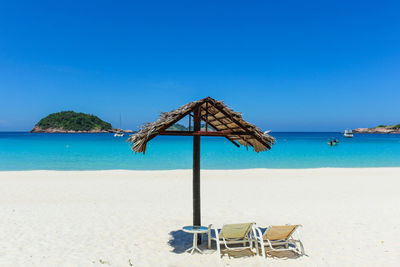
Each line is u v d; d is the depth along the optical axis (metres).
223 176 17.19
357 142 70.44
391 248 6.61
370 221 8.69
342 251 6.45
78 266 5.52
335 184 14.94
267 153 36.62
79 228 7.80
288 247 6.61
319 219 8.94
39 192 12.49
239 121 5.99
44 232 7.43
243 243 6.64
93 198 11.53
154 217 8.98
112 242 6.83
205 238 7.23
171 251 6.36
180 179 16.14
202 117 6.84
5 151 38.19
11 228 7.69
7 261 5.68
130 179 15.98
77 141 69.75
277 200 11.52
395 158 30.67
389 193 12.88
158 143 63.16
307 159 29.56
